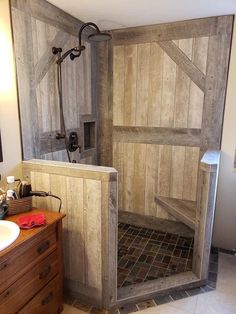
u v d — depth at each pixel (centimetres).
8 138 176
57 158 230
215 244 262
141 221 298
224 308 182
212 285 205
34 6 188
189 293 196
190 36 240
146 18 236
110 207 163
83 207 172
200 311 179
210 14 224
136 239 272
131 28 261
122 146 290
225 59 231
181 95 254
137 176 290
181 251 250
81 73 255
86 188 168
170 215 282
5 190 171
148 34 256
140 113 275
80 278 185
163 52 253
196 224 204
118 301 181
